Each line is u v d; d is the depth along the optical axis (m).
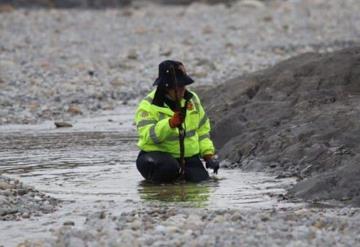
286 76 49.09
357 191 32.56
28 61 94.56
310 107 44.91
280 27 128.25
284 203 32.88
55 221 30.78
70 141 50.78
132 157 44.97
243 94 49.97
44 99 70.19
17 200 33.50
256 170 39.97
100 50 106.25
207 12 153.12
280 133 41.72
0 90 74.06
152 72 86.38
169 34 122.31
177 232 27.73
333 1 163.62
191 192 35.78
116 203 33.72
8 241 28.41
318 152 38.78
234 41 113.38
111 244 26.22
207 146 38.91
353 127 39.72
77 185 37.75
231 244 25.86
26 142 50.62
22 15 148.50
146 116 38.28
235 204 33.03
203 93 53.81
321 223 28.33
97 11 162.12
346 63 48.19
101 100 70.50
